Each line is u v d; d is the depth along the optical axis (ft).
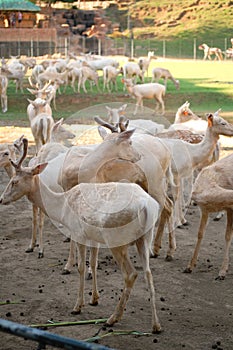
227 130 52.75
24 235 53.57
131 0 341.41
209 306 38.70
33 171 38.88
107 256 47.88
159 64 234.99
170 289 41.37
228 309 38.32
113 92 158.30
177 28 314.35
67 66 166.40
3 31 263.90
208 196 42.42
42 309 37.91
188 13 327.26
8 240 52.06
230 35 302.04
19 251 49.16
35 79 170.71
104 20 315.58
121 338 33.91
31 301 39.19
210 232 54.95
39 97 99.35
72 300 39.37
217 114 56.29
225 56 261.65
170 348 32.83
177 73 204.85
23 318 36.50
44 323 35.76
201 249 49.98
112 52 277.44
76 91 160.86
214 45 290.97
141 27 319.27
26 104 145.79
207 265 46.16
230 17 321.93
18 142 54.34
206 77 191.93
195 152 53.06
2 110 138.92
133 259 47.16
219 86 167.53
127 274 35.06
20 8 285.64
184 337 34.19
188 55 274.57
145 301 39.27
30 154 87.92
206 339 33.99
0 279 43.11
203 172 44.09
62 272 44.39
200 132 65.16
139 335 34.27
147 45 289.74
